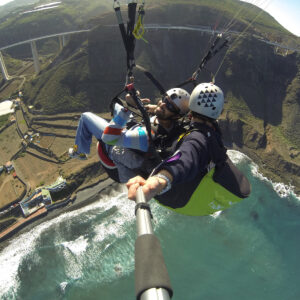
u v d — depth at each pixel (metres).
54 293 52.81
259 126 118.69
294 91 130.75
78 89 126.25
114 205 76.25
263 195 84.00
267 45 138.62
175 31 137.62
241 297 51.81
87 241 64.31
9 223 70.62
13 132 108.94
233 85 129.00
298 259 60.50
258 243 63.72
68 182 81.88
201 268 57.47
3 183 82.81
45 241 64.88
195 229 66.25
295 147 111.75
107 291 52.53
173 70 134.50
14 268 58.31
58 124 111.81
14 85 142.38
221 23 139.12
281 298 52.06
